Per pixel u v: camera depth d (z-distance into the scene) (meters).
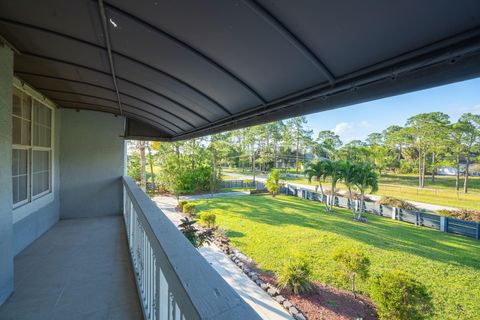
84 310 2.17
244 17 1.28
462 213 12.17
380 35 1.08
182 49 1.77
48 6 1.50
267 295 5.74
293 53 1.44
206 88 2.43
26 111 3.58
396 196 18.97
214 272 0.84
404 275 4.91
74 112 5.37
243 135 35.81
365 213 15.17
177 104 3.30
